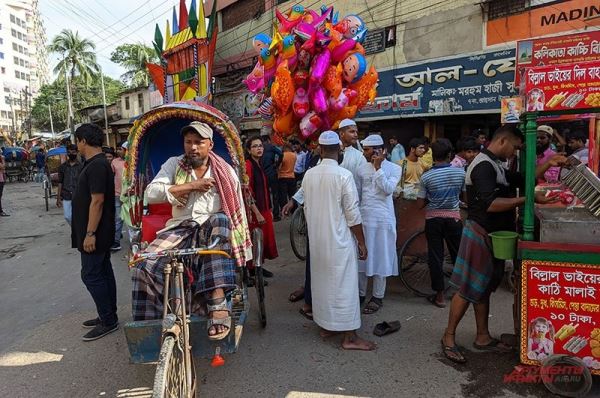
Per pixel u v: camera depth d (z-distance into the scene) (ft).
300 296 16.55
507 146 11.23
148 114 11.27
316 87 17.46
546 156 16.01
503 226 11.55
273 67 18.25
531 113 9.82
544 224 9.85
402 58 36.99
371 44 39.29
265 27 54.60
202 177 10.25
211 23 49.93
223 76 65.77
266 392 10.55
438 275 15.30
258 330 13.96
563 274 9.78
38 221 37.60
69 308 16.74
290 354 12.35
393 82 37.86
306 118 17.95
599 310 9.57
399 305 15.69
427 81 35.27
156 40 60.29
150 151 12.55
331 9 18.42
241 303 11.72
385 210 14.82
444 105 34.27
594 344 9.67
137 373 11.68
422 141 18.39
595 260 9.46
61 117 191.21
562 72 9.36
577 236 9.64
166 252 8.71
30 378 11.56
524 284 10.16
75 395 10.75
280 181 32.89
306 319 14.78
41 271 22.22
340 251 12.14
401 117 37.40
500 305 15.08
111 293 14.20
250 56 58.08
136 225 11.87
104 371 11.83
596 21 26.37
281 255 22.89
